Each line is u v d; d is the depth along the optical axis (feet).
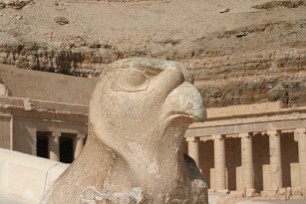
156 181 39.14
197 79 293.84
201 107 39.24
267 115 233.14
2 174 79.05
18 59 268.62
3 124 176.76
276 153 231.50
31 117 184.14
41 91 201.16
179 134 39.91
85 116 198.18
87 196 39.47
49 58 278.05
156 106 39.55
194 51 303.07
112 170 39.55
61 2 353.10
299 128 228.22
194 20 348.59
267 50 286.05
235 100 282.36
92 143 40.78
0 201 74.02
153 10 376.68
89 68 291.99
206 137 242.58
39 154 196.95
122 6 379.14
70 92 207.92
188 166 42.14
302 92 272.72
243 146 235.81
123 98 39.68
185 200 40.50
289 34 295.48
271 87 277.85
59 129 191.21
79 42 303.27
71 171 41.73
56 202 41.29
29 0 326.24
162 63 39.99
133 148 39.42
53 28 311.06
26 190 75.66
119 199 38.68
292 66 278.87
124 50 314.76
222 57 292.81
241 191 234.99
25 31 293.64
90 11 360.69
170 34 333.62
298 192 226.17
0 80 190.80
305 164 228.02
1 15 300.81
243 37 308.40
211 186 248.11
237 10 359.66
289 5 334.85
